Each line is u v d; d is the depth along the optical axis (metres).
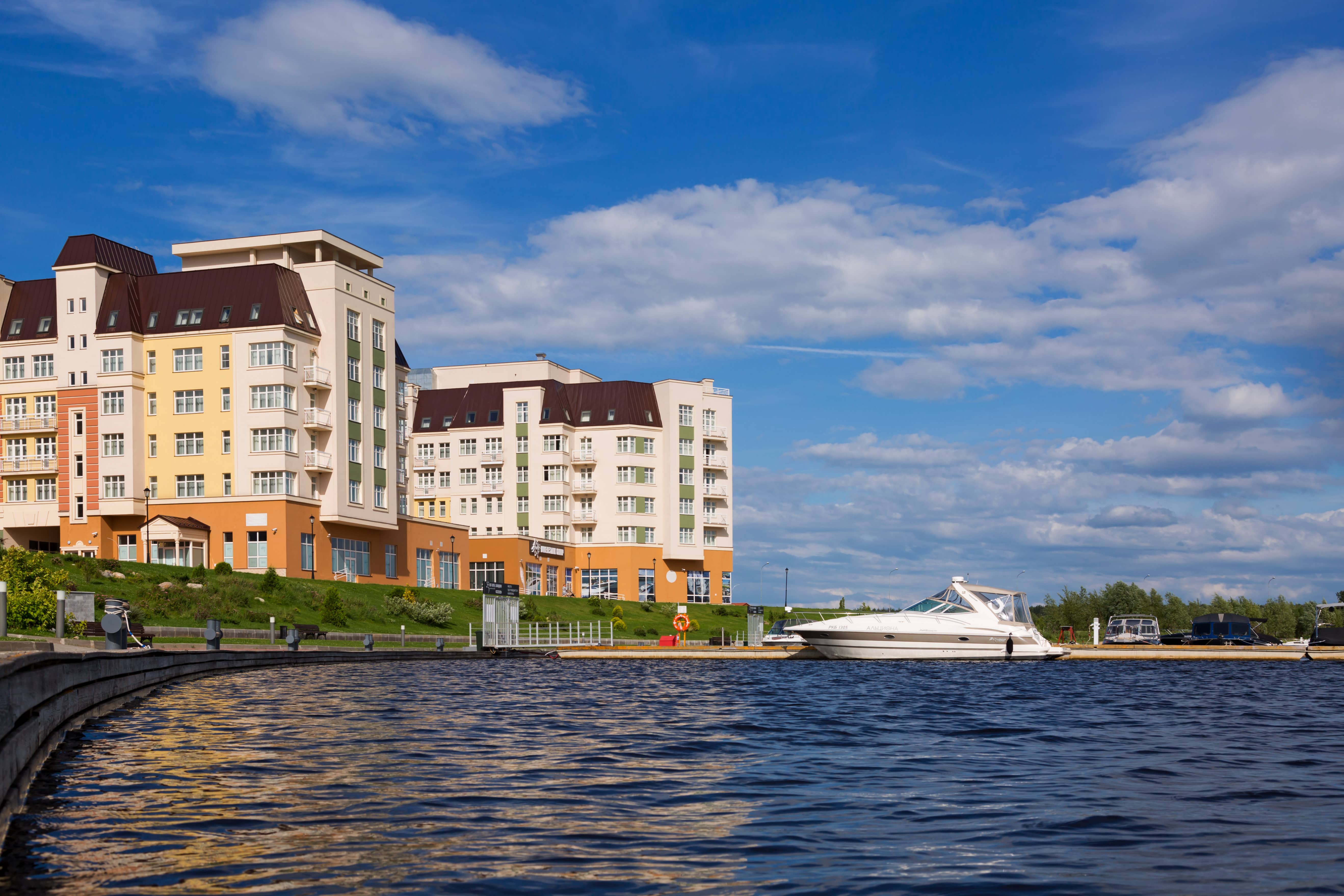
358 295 88.44
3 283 87.81
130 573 63.22
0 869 8.65
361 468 87.25
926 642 53.62
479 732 19.02
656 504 123.38
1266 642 73.25
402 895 7.98
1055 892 8.25
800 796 12.45
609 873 8.71
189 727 19.25
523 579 111.50
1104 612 127.75
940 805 11.91
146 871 8.59
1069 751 17.17
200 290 83.56
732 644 78.62
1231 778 14.20
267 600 66.94
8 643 23.61
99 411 82.38
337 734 18.38
